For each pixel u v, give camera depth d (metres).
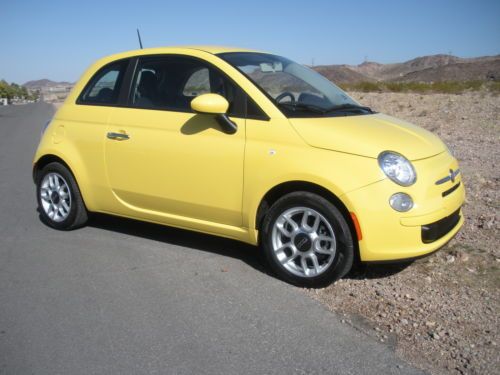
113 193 5.07
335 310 3.71
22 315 3.75
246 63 4.63
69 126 5.32
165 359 3.15
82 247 5.14
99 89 5.24
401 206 3.70
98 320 3.65
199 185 4.45
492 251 4.61
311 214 3.96
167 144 4.58
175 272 4.46
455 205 4.08
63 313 3.77
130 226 5.78
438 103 17.81
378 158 3.77
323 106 4.46
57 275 4.46
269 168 4.05
